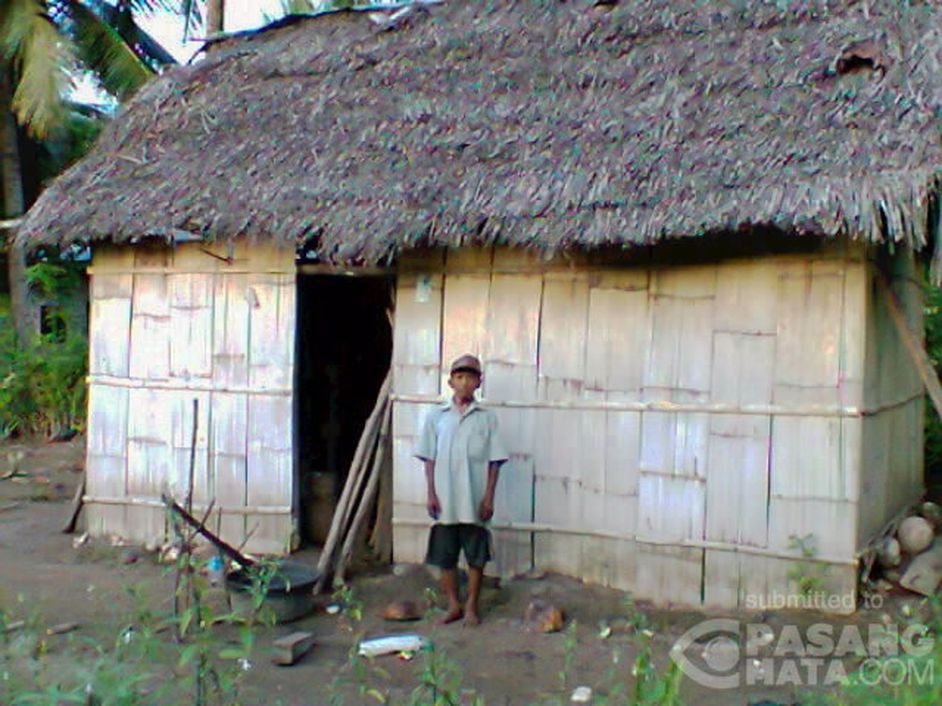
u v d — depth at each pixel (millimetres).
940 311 9133
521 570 6031
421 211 5891
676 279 5668
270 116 7230
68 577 6223
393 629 5316
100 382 7160
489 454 5461
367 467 6418
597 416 5867
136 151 7293
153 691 4164
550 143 6129
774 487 5383
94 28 14641
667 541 5625
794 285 5359
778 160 5305
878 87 5516
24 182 16266
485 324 6156
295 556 6613
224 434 6785
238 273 6750
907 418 6867
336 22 8266
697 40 6484
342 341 8398
